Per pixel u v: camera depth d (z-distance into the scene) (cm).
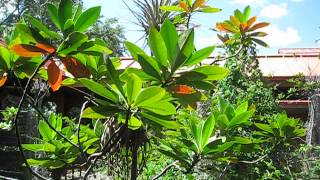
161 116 106
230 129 147
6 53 117
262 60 794
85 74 112
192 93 110
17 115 109
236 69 355
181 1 192
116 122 126
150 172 257
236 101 342
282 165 341
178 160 130
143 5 226
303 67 748
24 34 106
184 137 135
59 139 152
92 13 108
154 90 99
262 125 171
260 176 315
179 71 111
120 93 106
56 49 106
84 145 138
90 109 105
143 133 125
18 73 122
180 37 111
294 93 627
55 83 110
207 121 126
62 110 602
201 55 110
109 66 105
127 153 123
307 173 388
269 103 362
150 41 108
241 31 195
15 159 471
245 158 303
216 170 196
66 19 109
